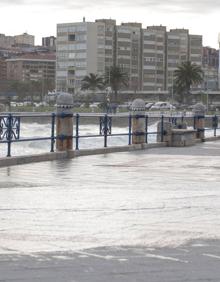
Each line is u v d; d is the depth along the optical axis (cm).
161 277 712
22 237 927
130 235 953
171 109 13812
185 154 2605
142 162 2206
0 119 2098
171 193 1426
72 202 1267
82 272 730
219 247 881
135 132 2900
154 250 855
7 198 1306
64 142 2350
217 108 17475
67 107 2353
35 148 4238
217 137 3906
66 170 1892
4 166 1958
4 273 721
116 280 695
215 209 1207
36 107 15962
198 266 769
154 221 1073
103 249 856
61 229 991
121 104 18725
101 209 1188
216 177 1769
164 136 3114
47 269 742
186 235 961
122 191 1447
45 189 1461
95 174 1802
